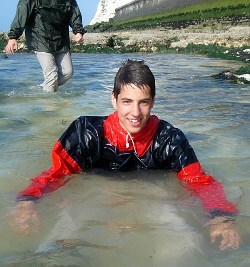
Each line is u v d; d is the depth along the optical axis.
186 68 4.29
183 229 0.81
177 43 8.99
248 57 5.71
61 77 2.56
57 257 0.70
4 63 4.75
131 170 1.15
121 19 24.97
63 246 0.74
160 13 18.77
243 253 0.73
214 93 2.50
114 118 1.12
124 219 0.85
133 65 1.05
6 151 1.29
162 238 0.77
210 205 0.91
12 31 2.40
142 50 8.65
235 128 1.60
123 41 9.29
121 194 0.99
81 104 2.07
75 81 3.02
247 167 1.17
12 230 0.80
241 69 3.48
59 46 2.51
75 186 1.04
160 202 0.94
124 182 1.07
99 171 1.14
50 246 0.74
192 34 9.58
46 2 2.43
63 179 1.08
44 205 0.92
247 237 0.79
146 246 0.75
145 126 1.10
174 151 1.10
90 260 0.70
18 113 1.84
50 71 2.47
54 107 1.99
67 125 1.62
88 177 1.10
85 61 5.45
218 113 1.88
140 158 1.13
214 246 0.76
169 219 0.86
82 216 0.87
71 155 1.11
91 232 0.80
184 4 16.91
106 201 0.95
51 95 2.35
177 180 1.08
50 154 1.27
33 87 2.64
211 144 1.38
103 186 1.04
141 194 0.99
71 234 0.79
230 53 6.52
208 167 1.17
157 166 1.14
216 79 3.23
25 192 0.97
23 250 0.73
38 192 0.97
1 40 9.89
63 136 1.12
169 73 3.71
